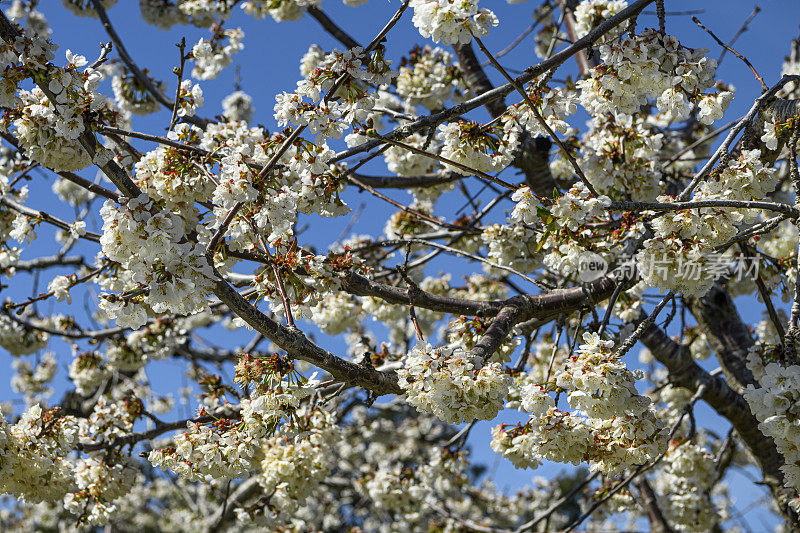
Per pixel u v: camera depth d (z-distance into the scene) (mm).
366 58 3209
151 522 12547
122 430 4672
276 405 3088
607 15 4664
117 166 3168
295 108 3188
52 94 2973
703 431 7207
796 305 3303
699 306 5781
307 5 6109
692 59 3299
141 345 6305
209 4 6512
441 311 3650
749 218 3402
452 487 6895
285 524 6781
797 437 2809
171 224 2766
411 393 2881
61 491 3887
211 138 4375
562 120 3566
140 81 5777
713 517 5578
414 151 3342
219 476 3443
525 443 3256
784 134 3578
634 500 5523
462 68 5895
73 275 4441
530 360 5828
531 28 6309
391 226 6043
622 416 2941
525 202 3309
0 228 4691
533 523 5539
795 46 5875
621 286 3412
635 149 4586
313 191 3463
